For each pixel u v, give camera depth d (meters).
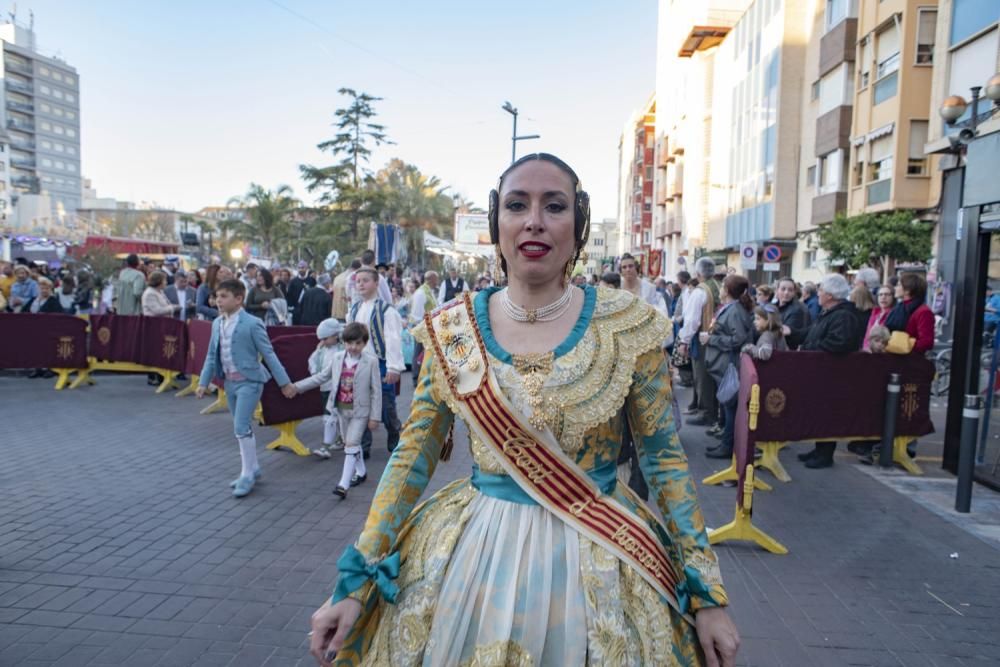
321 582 4.04
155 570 4.16
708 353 7.27
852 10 21.34
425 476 1.69
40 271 16.36
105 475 6.11
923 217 18.25
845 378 6.31
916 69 18.08
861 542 4.82
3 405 9.30
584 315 1.61
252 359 5.59
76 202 128.75
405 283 15.91
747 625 3.64
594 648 1.39
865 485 6.16
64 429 7.91
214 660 3.20
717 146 34.09
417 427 1.68
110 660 3.18
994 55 13.29
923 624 3.67
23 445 7.16
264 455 6.87
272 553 4.45
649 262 47.56
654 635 1.47
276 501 5.48
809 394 6.20
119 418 8.54
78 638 3.37
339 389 5.80
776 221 26.12
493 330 1.62
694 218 38.88
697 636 1.59
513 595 1.43
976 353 6.34
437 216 54.16
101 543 4.57
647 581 1.52
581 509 1.51
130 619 3.56
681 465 1.63
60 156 124.81
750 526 4.69
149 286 10.79
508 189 1.60
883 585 4.14
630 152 77.06
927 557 4.56
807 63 25.27
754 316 7.14
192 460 6.66
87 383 10.98
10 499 5.43
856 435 6.46
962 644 3.47
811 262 24.69
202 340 9.45
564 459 1.50
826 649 3.41
